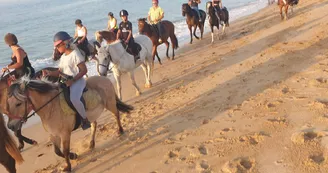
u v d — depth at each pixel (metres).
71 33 23.61
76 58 5.56
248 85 8.77
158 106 8.47
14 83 5.20
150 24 12.69
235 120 6.87
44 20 32.56
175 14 27.41
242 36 15.52
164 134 6.83
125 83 11.21
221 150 5.84
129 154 6.29
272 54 11.20
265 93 7.98
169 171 5.50
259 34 14.98
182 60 13.09
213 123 6.93
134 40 9.80
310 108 6.76
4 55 17.72
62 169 6.11
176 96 9.01
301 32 13.60
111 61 8.63
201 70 11.09
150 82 10.30
